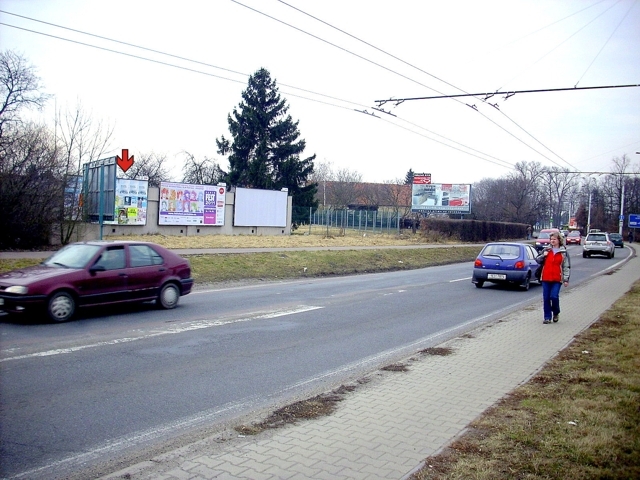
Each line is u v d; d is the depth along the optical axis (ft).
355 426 16.69
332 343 29.60
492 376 22.88
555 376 22.58
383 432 16.19
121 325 31.94
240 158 170.91
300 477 13.05
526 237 204.03
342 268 77.41
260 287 54.90
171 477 13.04
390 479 13.00
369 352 27.86
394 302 46.52
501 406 18.53
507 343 29.73
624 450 14.58
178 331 30.83
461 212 193.47
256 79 173.27
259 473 13.26
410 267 90.63
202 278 57.21
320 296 48.78
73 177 74.13
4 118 78.07
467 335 32.07
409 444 15.25
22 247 68.33
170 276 38.45
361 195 252.21
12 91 82.79
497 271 57.88
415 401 19.33
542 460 13.89
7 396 18.86
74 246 35.83
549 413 17.62
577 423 16.63
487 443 15.07
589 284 63.41
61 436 15.65
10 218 65.72
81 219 75.10
